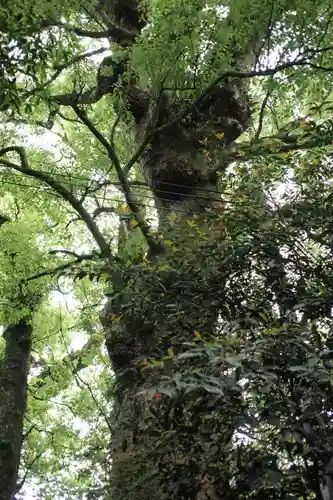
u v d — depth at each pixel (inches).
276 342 202.8
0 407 477.4
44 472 585.6
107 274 252.8
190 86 345.4
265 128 482.3
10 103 247.0
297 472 191.2
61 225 537.3
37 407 605.3
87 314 552.1
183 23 323.0
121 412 276.1
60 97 379.2
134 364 239.3
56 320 596.7
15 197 510.3
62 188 340.5
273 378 191.2
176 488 207.5
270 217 246.4
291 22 331.3
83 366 573.6
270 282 238.5
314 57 350.6
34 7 257.9
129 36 412.2
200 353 191.9
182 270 247.8
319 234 242.8
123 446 234.8
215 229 254.5
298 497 193.5
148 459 223.1
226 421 204.1
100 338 531.2
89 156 474.6
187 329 241.1
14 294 458.9
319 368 194.7
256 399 205.0
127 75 372.5
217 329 241.3
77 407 576.4
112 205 446.6
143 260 259.3
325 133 263.4
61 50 256.1
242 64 374.3
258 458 191.0
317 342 209.2
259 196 253.3
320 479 193.3
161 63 332.8
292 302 230.8
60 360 597.0
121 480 235.9
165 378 184.1
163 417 215.3
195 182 366.9
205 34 330.3
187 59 332.8
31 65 246.7
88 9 396.5
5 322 466.6
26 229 468.1
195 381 182.7
